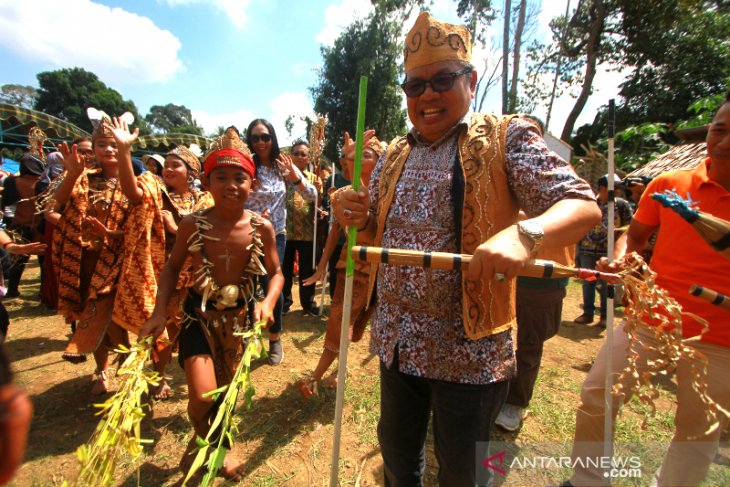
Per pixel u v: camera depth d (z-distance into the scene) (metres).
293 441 2.72
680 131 8.73
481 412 1.48
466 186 1.39
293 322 4.98
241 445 2.67
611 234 1.69
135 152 14.47
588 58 16.47
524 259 1.01
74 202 3.07
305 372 3.66
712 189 1.87
